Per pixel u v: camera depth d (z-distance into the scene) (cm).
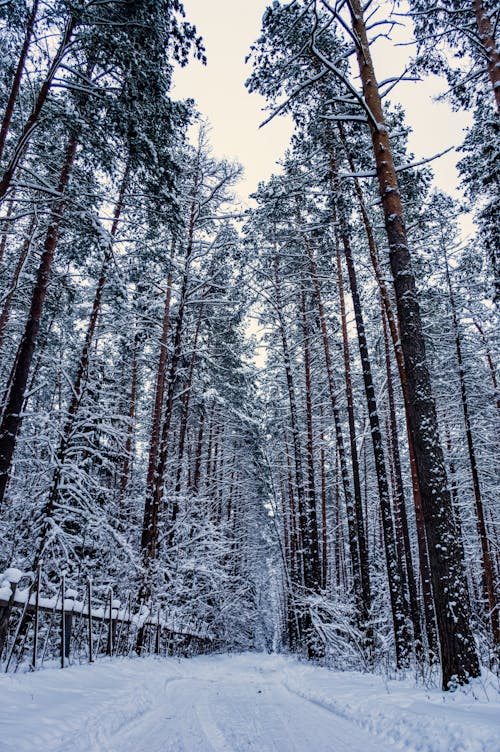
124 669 758
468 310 1734
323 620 1411
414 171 1189
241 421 2291
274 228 1756
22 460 1033
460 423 1908
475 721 364
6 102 844
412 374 637
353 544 1450
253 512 3178
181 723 477
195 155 1623
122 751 358
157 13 743
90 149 845
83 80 821
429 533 578
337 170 1324
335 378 2064
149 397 2314
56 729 362
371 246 1239
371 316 1741
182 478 1855
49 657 836
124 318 1297
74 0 690
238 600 2234
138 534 1599
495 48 778
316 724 476
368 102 752
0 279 1362
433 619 1162
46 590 981
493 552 2166
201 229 1620
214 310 2028
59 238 1093
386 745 382
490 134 1058
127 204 947
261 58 860
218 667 1298
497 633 1416
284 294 1845
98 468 1362
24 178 1049
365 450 2311
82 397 1180
